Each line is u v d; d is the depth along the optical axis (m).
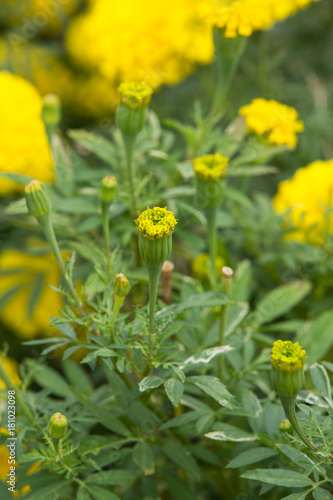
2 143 1.17
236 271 1.13
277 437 0.94
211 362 0.99
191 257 1.15
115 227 1.07
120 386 0.99
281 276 1.21
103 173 1.11
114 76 1.32
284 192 1.18
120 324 0.95
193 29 1.25
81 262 1.13
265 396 1.10
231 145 1.13
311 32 1.53
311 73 1.54
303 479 0.90
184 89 1.47
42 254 1.17
